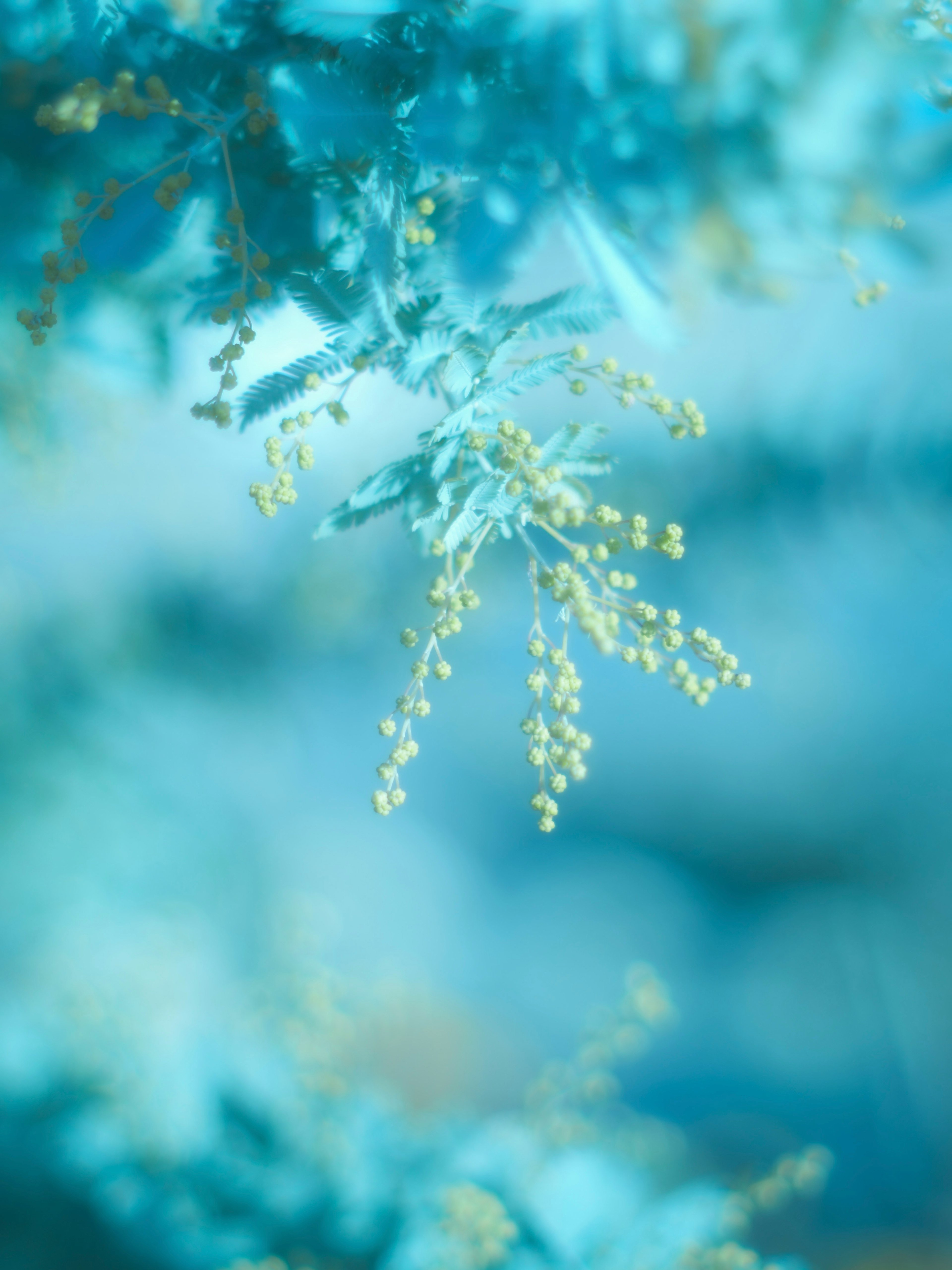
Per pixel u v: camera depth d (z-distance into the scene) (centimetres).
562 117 44
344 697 177
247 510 110
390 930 208
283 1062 73
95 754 114
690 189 44
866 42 43
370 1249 58
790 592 95
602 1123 80
